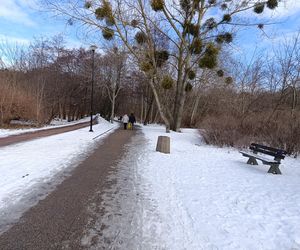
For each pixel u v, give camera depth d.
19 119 24.95
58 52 43.38
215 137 15.89
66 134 18.69
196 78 28.94
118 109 79.44
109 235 4.45
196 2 21.27
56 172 8.12
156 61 22.94
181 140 18.17
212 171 9.16
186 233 4.62
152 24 22.47
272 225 5.04
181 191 6.81
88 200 5.96
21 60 28.78
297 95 22.67
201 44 21.70
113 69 42.69
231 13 21.56
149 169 9.09
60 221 4.87
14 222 4.74
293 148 13.68
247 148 14.91
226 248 4.19
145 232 4.60
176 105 25.34
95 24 20.72
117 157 11.00
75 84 47.03
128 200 6.06
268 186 7.59
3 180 6.95
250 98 24.06
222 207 5.84
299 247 4.28
